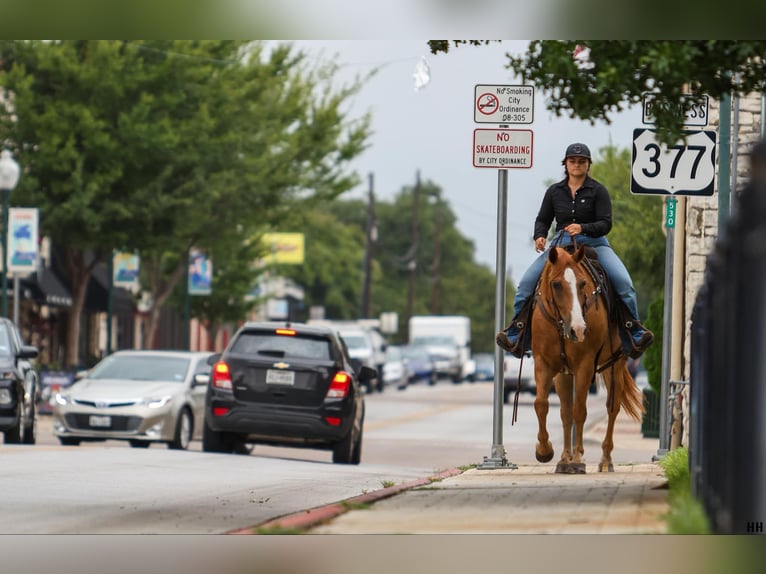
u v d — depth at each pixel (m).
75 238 90.69
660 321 59.75
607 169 83.19
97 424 54.19
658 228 80.44
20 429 53.31
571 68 24.33
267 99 98.75
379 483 35.97
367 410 101.44
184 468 39.09
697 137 38.31
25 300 105.00
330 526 22.84
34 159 88.44
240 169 94.25
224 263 121.81
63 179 89.62
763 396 14.52
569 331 31.86
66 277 116.62
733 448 16.66
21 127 88.56
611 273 34.22
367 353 134.00
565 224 34.50
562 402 34.88
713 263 18.39
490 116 39.03
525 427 81.44
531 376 107.50
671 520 20.64
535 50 25.33
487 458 39.16
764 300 14.22
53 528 24.45
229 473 37.97
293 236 182.12
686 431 41.84
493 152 39.03
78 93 89.50
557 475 34.06
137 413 54.06
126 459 41.50
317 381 48.75
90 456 42.25
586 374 33.34
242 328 49.94
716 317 18.69
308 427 48.50
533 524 22.34
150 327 107.00
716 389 18.97
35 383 56.38
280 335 49.56
